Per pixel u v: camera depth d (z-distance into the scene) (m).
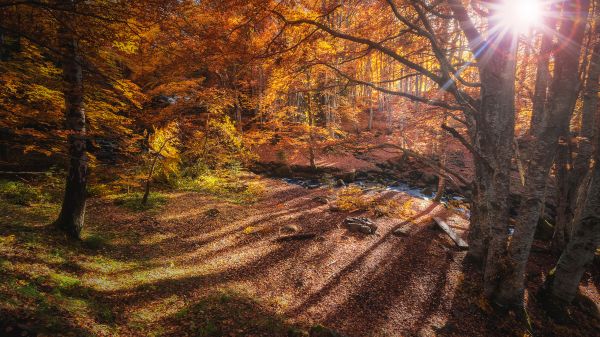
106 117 9.28
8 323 3.65
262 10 5.69
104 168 12.85
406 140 17.98
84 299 5.29
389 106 32.59
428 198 19.98
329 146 13.63
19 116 6.62
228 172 19.77
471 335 6.37
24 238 6.89
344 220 12.32
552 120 6.07
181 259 8.48
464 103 5.80
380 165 27.25
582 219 7.19
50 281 5.35
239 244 9.88
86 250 7.83
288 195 17.22
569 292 7.34
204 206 13.31
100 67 8.07
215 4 5.68
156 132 14.91
